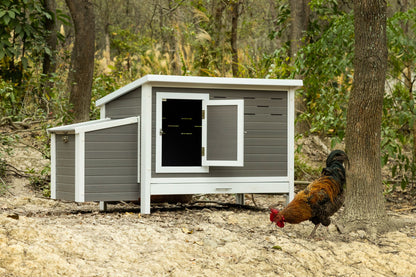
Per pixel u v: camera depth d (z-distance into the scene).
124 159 7.37
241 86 7.67
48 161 10.83
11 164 10.41
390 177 11.59
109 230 5.78
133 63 16.08
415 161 10.52
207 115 7.48
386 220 7.10
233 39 15.30
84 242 5.11
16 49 10.97
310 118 11.75
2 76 11.68
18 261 4.39
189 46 14.01
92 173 7.18
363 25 6.88
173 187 7.36
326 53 10.72
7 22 10.27
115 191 7.32
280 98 7.89
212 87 7.54
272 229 6.73
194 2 14.77
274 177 7.82
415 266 5.71
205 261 5.21
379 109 7.00
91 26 10.94
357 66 7.01
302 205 6.25
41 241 4.85
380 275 5.47
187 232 6.10
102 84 13.34
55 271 4.40
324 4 13.30
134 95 7.68
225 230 6.38
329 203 6.32
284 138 7.89
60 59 12.41
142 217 6.99
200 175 7.49
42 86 12.05
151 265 4.86
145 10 28.14
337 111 11.88
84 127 7.09
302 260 5.55
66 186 7.32
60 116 10.91
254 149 7.75
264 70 12.34
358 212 7.06
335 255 5.92
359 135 7.07
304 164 11.27
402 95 10.20
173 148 9.24
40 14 11.70
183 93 7.41
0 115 10.53
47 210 7.91
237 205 8.67
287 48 13.12
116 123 7.29
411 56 9.71
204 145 7.47
